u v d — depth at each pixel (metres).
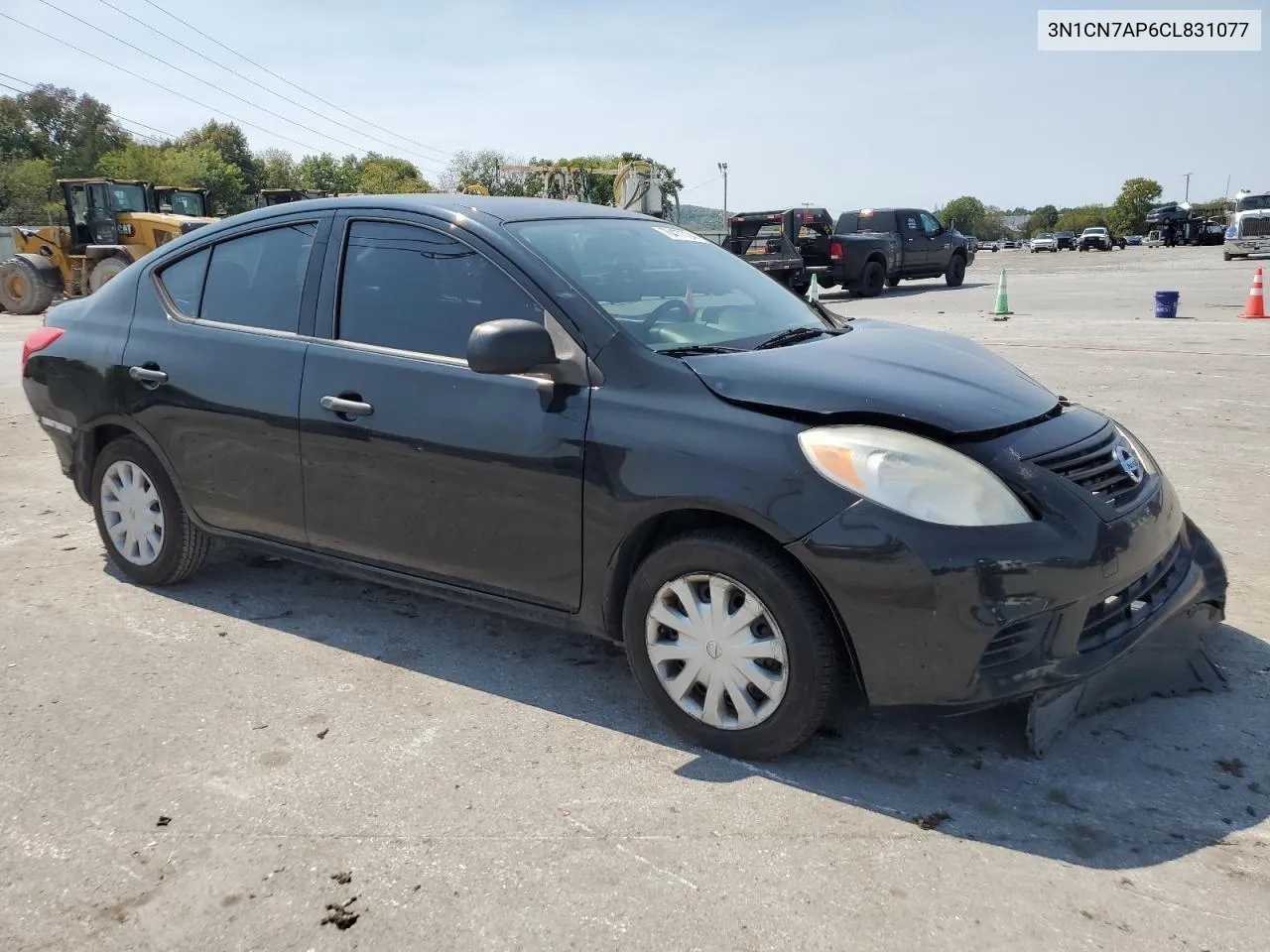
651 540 3.21
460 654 3.88
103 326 4.48
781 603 2.86
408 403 3.51
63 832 2.76
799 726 2.93
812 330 3.74
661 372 3.12
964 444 2.83
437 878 2.54
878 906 2.40
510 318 3.36
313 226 3.97
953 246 25.11
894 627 2.74
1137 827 2.69
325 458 3.73
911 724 3.25
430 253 3.63
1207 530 5.00
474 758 3.12
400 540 3.64
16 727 3.34
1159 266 31.77
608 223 3.98
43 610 4.35
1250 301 13.81
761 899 2.44
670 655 3.14
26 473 6.78
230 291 4.15
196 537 4.42
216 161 76.94
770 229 22.22
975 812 2.78
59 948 2.33
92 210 21.77
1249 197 34.78
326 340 3.80
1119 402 8.02
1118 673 3.25
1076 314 15.24
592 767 3.06
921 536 2.69
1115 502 2.94
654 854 2.62
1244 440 6.71
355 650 3.93
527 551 3.33
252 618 4.26
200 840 2.71
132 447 4.44
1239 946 2.24
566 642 4.00
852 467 2.78
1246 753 3.04
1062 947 2.25
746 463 2.88
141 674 3.72
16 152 84.50
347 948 2.31
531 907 2.43
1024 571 2.69
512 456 3.28
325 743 3.22
